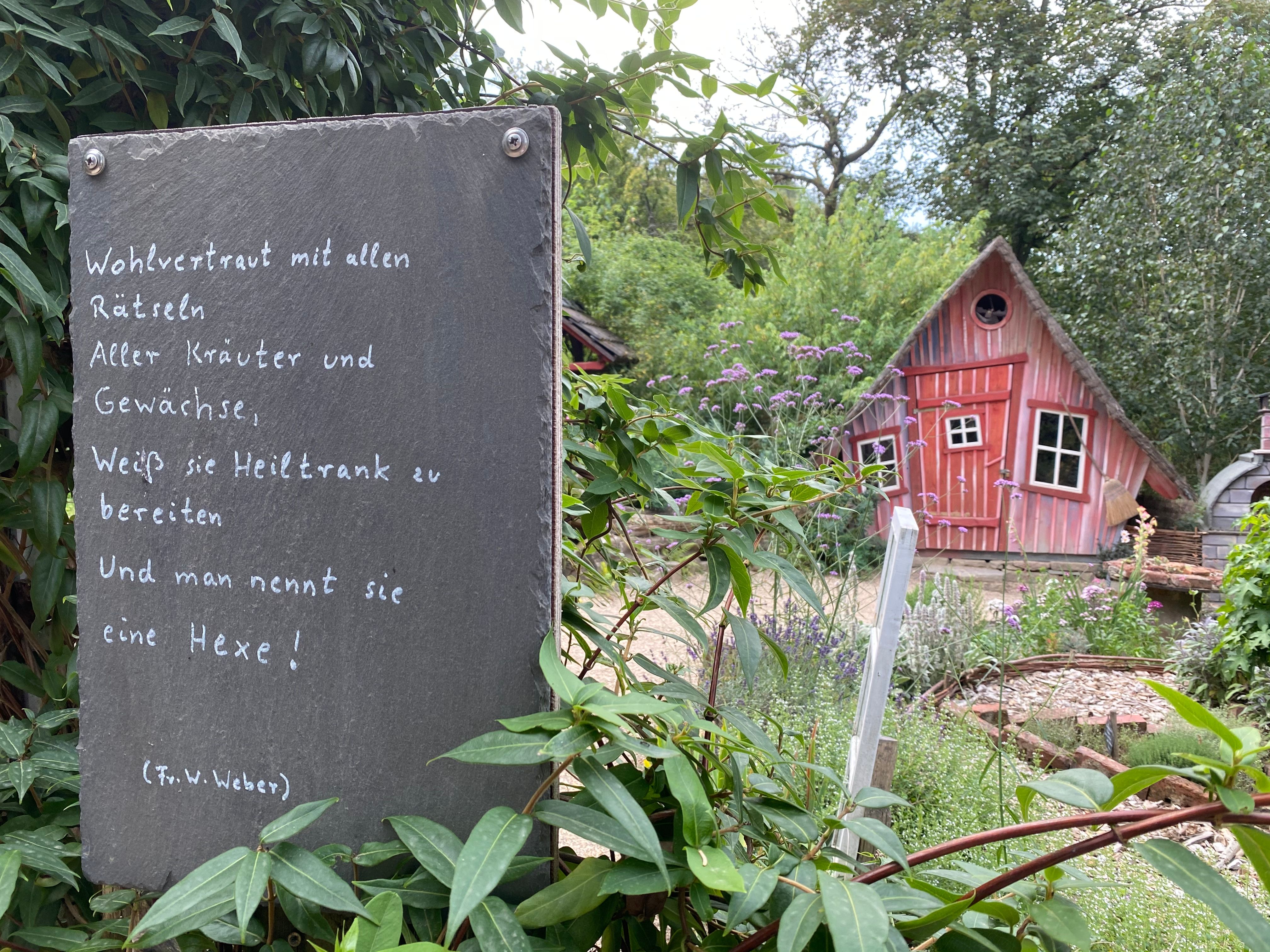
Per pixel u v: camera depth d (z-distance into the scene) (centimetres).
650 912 114
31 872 131
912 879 103
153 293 117
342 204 110
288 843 98
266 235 112
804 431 642
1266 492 851
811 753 163
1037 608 604
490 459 108
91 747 121
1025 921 100
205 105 160
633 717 125
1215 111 1034
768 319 1130
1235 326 1032
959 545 969
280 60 158
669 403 155
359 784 112
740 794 118
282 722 114
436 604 110
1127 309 1131
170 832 119
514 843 88
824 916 85
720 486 156
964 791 305
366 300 110
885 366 902
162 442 117
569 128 183
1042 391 923
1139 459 888
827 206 2041
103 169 118
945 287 1109
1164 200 1076
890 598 212
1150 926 226
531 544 107
